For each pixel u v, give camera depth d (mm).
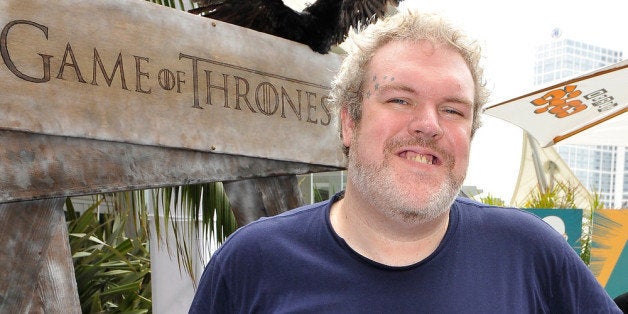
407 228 1214
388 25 1284
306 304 1168
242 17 2232
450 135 1200
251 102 2166
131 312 3941
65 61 1645
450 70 1217
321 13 2334
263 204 2396
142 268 4406
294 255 1228
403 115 1199
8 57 1525
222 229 2811
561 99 3980
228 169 2145
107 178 1777
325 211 1295
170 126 1901
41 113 1586
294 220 1316
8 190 1557
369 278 1165
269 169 2299
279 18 2285
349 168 1302
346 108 1377
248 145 2145
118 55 1772
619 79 3764
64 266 1734
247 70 2156
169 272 3074
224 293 1313
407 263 1242
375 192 1194
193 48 1984
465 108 1223
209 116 2020
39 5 1593
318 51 2430
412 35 1243
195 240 3025
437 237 1259
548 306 1269
